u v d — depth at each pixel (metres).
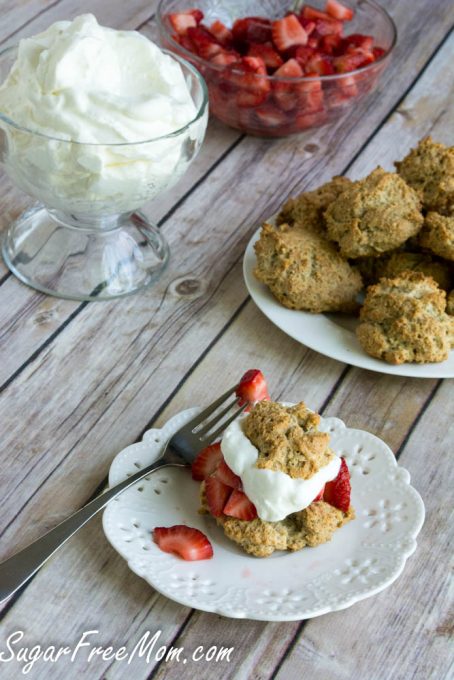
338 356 0.69
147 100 0.66
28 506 0.61
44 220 0.76
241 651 0.55
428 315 0.68
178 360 0.70
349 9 0.97
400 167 0.76
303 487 0.57
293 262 0.71
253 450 0.58
